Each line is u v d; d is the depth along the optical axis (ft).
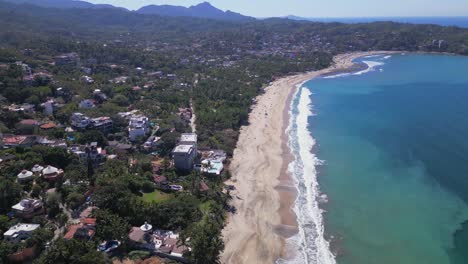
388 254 232.32
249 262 225.56
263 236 251.39
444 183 318.04
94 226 233.55
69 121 430.61
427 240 245.04
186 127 455.22
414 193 303.89
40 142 350.23
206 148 393.09
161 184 307.37
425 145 401.08
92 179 291.17
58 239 216.95
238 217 273.54
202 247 210.59
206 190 296.30
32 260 209.87
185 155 337.31
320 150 402.52
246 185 323.37
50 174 283.18
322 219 271.49
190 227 235.81
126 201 254.27
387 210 281.13
